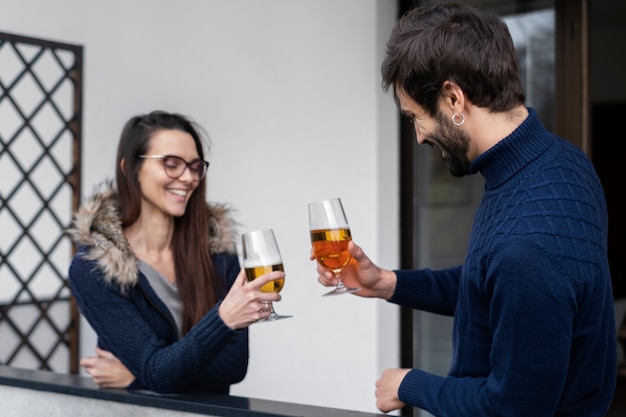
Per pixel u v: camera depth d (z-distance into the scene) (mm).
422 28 1362
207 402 1593
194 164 1995
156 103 3539
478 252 1320
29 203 4055
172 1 3553
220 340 1622
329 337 3623
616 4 3408
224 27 3641
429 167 3619
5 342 3068
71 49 3273
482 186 3486
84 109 3377
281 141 3662
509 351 1231
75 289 1863
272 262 1590
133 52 3488
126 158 1996
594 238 1275
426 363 3643
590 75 3312
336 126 3574
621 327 4066
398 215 3645
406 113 1418
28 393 1846
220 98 3635
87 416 1746
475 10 1369
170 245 2037
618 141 4000
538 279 1207
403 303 1805
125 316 1821
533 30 3373
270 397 3717
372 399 3533
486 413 1281
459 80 1320
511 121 1339
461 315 1399
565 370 1225
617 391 3832
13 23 3270
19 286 4035
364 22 3506
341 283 1750
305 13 3613
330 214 1698
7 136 4035
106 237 1872
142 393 1698
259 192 3672
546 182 1288
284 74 3654
